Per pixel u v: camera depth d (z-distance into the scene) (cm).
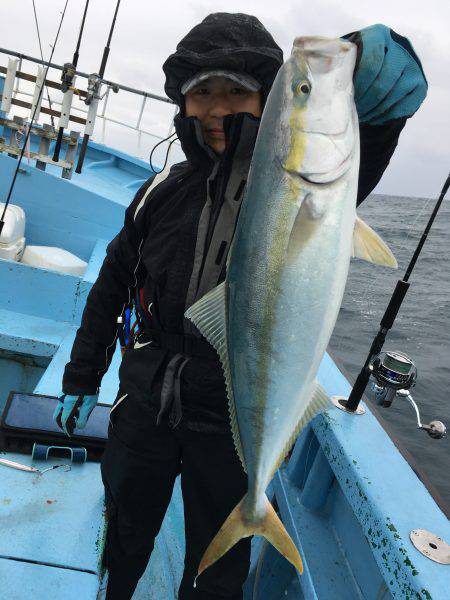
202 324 125
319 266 108
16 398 237
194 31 139
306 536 201
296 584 205
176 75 142
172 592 205
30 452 220
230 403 126
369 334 928
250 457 124
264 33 138
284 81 105
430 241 2891
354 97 111
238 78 132
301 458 222
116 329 181
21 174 452
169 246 143
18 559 172
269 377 116
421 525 143
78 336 182
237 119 128
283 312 111
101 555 180
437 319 1134
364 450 172
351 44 103
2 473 208
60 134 479
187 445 148
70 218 465
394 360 185
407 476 162
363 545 186
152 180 160
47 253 412
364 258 116
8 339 332
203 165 144
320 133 103
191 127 135
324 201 105
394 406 666
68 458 222
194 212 141
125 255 166
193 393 142
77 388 181
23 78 520
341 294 111
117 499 161
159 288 145
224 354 124
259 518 126
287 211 107
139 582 209
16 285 361
